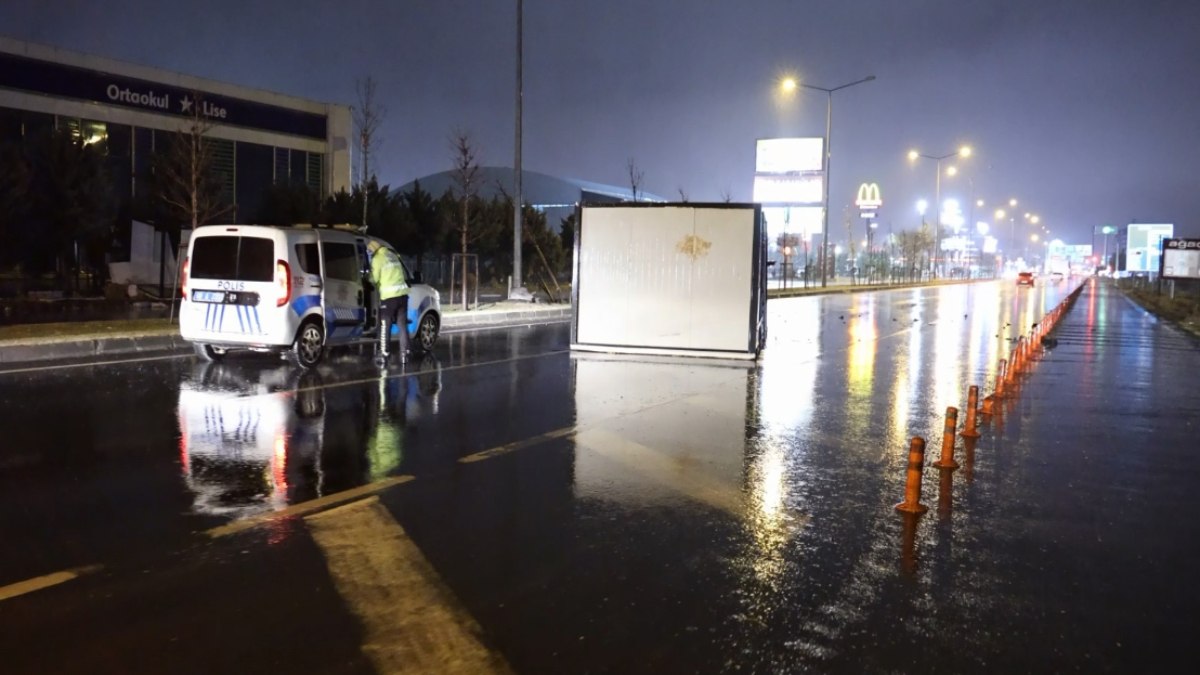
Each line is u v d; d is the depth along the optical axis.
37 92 28.77
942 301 47.47
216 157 33.94
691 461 8.54
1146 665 4.41
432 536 6.12
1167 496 7.62
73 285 27.91
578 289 17.59
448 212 35.91
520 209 29.75
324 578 5.29
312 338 13.67
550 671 4.21
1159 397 13.34
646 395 12.51
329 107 38.03
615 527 6.42
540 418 10.52
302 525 6.27
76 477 7.32
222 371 13.38
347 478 7.56
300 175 37.28
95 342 15.09
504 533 6.22
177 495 6.91
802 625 4.80
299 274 13.31
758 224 16.95
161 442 8.66
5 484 7.08
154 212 28.30
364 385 12.52
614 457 8.60
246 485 7.24
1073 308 40.88
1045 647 4.59
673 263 17.20
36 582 5.13
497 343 19.05
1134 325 29.56
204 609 4.80
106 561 5.48
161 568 5.39
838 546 6.14
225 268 13.21
